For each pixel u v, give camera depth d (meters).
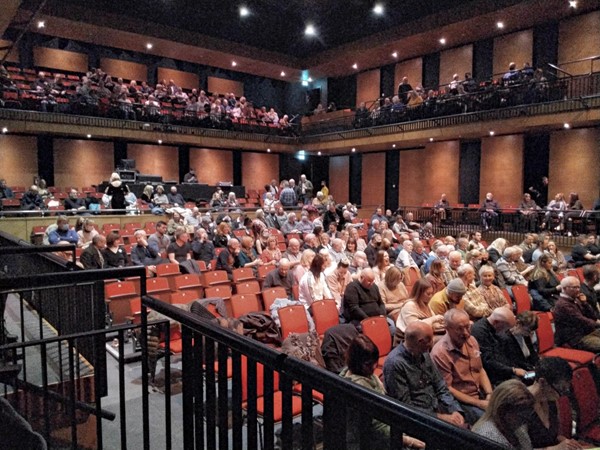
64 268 3.25
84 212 11.30
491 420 2.29
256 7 17.53
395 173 20.03
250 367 1.51
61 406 2.88
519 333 3.95
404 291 5.91
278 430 2.98
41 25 15.90
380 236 8.77
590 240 9.34
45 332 3.79
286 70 21.75
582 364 4.45
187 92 20.83
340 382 1.11
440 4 15.80
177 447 3.10
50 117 14.38
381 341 4.65
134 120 16.17
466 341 3.58
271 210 12.51
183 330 1.89
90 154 17.09
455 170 17.00
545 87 13.09
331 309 5.20
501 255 8.09
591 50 14.20
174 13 17.47
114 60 18.95
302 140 20.55
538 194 14.81
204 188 15.98
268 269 7.66
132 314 4.84
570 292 4.93
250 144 19.25
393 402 0.97
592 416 3.27
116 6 16.50
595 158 13.72
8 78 14.12
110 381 4.30
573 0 13.53
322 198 15.42
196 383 1.82
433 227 14.67
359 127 18.33
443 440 0.85
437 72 18.53
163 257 8.34
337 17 18.14
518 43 15.91
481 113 14.23
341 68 21.03
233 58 20.05
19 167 15.74
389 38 17.61
